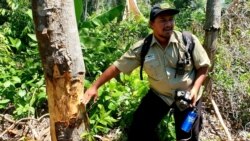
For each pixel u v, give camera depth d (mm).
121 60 3135
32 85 4316
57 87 2713
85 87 4125
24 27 6477
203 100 4566
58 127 2852
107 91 4082
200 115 3275
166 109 3312
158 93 3266
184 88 3102
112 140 3840
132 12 9578
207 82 4473
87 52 4910
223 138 4105
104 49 5020
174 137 3721
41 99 4250
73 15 2637
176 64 3014
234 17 6016
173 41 2955
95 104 4023
